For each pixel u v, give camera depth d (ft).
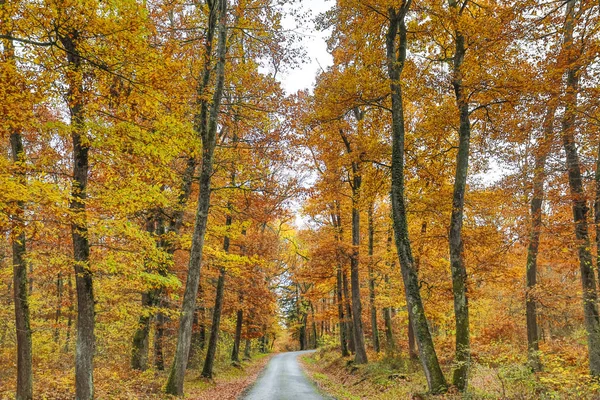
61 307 57.88
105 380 38.58
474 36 32.48
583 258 34.60
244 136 47.85
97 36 21.99
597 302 32.63
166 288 47.83
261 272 71.92
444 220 41.91
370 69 36.78
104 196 27.04
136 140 26.35
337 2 38.78
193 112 38.91
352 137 54.19
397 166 35.47
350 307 74.18
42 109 29.53
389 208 67.31
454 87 35.70
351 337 76.89
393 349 59.52
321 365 82.89
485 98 34.14
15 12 19.93
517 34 29.94
